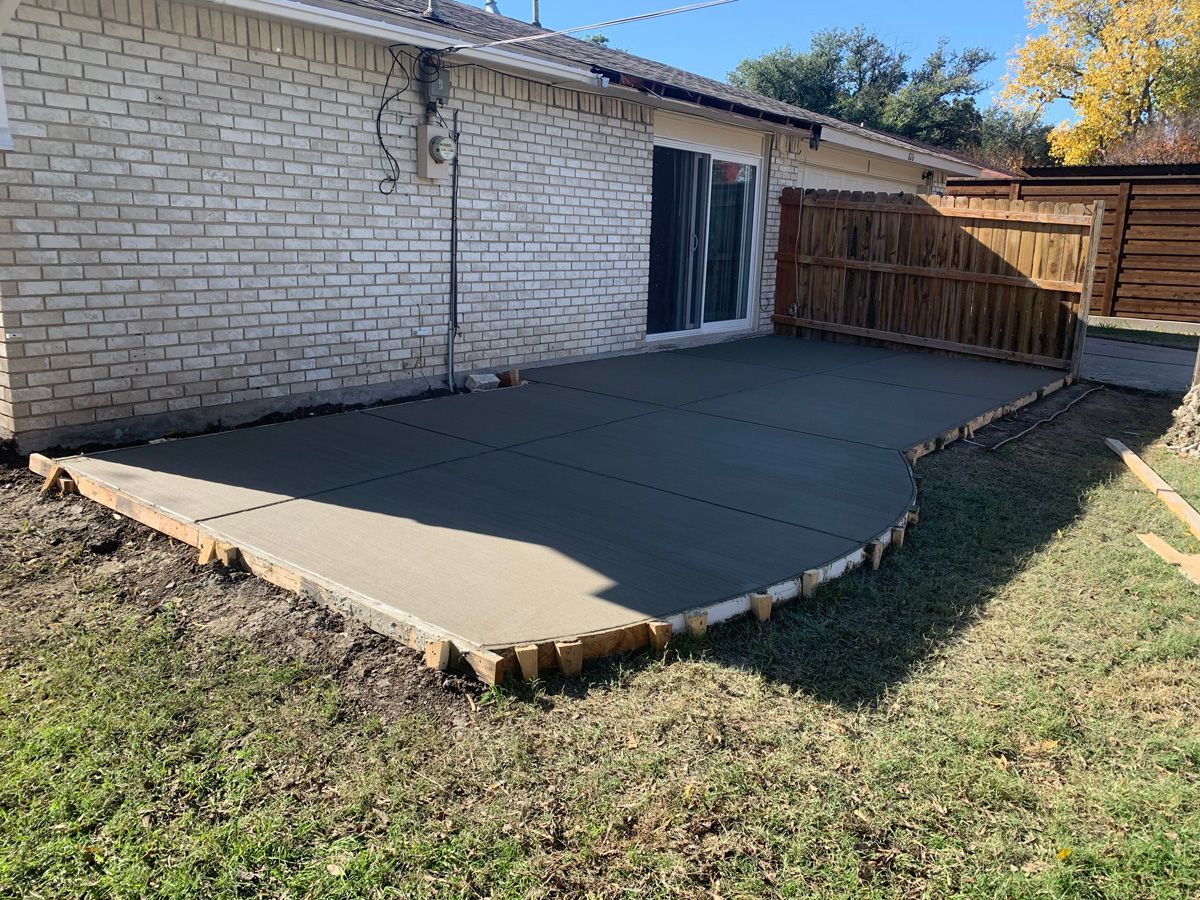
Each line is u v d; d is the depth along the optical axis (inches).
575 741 112.8
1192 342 553.0
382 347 296.5
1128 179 625.0
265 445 231.9
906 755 111.3
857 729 117.0
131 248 226.4
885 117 1440.7
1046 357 401.4
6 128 165.3
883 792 104.6
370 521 177.0
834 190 495.5
